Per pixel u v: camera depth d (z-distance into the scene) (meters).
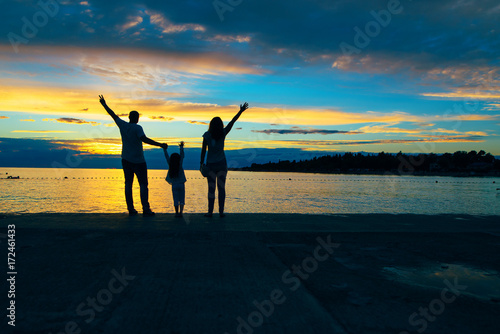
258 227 4.88
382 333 1.90
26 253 3.39
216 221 5.34
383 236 4.46
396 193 65.81
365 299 2.39
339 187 91.56
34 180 128.88
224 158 5.84
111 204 35.53
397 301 2.37
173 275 2.82
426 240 4.27
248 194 56.41
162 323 1.97
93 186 81.56
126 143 5.91
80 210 29.47
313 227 4.93
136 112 6.10
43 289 2.46
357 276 2.89
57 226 4.71
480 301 2.40
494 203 42.69
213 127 5.68
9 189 64.38
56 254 3.37
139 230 4.55
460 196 58.25
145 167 5.97
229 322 2.00
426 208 35.53
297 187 87.81
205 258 3.33
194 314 2.10
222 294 2.43
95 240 3.98
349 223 5.32
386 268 3.13
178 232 4.48
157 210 29.39
